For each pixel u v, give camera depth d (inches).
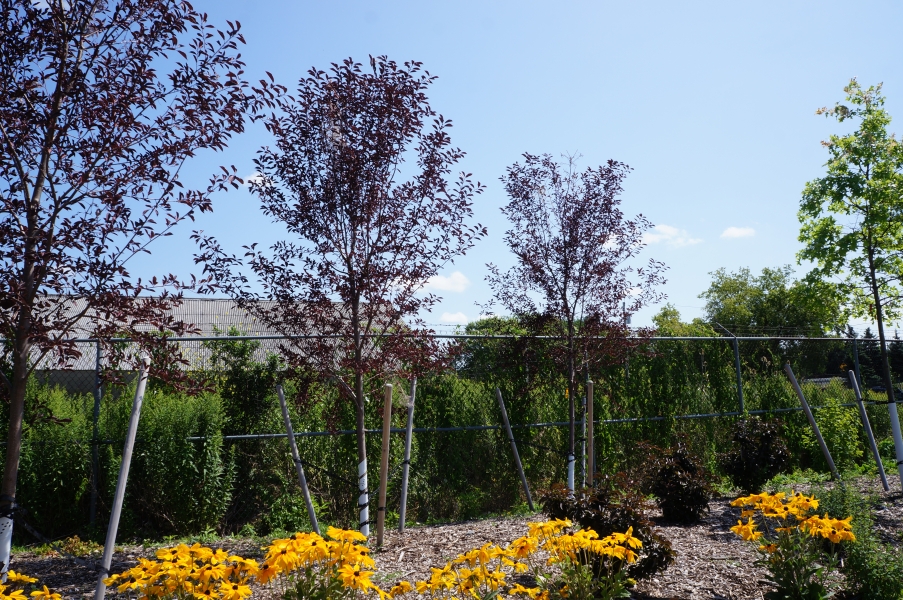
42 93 169.2
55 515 297.6
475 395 380.2
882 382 621.3
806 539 184.5
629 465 421.4
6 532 164.1
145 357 190.9
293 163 257.1
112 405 315.9
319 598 112.9
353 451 339.6
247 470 329.7
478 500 365.7
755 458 352.2
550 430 397.4
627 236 362.6
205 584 109.1
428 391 368.2
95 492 301.0
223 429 330.0
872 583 165.9
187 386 193.3
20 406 169.6
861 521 187.5
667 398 446.3
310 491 329.7
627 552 145.9
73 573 231.9
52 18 165.3
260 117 197.5
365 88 255.1
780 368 509.4
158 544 285.3
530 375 372.2
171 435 311.3
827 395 525.3
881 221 553.6
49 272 168.4
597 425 410.9
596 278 357.1
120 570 235.3
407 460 295.4
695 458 297.6
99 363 306.0
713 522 283.7
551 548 148.0
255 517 327.0
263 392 336.8
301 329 263.9
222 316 705.0
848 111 561.9
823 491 243.4
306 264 261.6
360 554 114.6
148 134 179.6
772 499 166.4
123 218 177.5
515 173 368.2
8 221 165.9
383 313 268.4
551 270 361.7
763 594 174.4
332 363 265.3
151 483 306.7
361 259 259.4
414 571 212.5
